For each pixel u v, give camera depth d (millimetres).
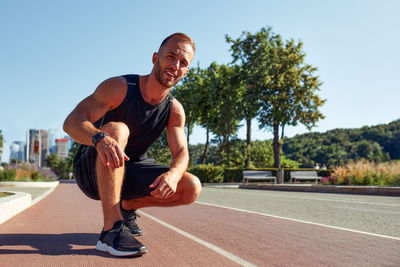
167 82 2631
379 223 4828
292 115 33156
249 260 2383
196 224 4309
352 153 106312
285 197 11086
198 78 39031
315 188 15070
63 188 18812
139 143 2867
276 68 32656
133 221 3307
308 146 117062
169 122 2988
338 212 6312
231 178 28500
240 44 34750
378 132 120438
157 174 2818
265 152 45469
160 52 2637
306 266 2242
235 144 37656
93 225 4211
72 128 2352
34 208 6715
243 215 5477
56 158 79562
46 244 2857
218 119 36969
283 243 3066
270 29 34406
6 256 2379
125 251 2346
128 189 2887
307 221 4969
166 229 3846
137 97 2713
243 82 36188
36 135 93938
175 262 2273
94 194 2824
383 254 2652
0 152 51812
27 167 23812
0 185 20500
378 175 18469
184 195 2803
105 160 2104
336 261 2396
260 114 33938
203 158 39812
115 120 2725
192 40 2699
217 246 2871
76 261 2240
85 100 2627
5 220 4688
